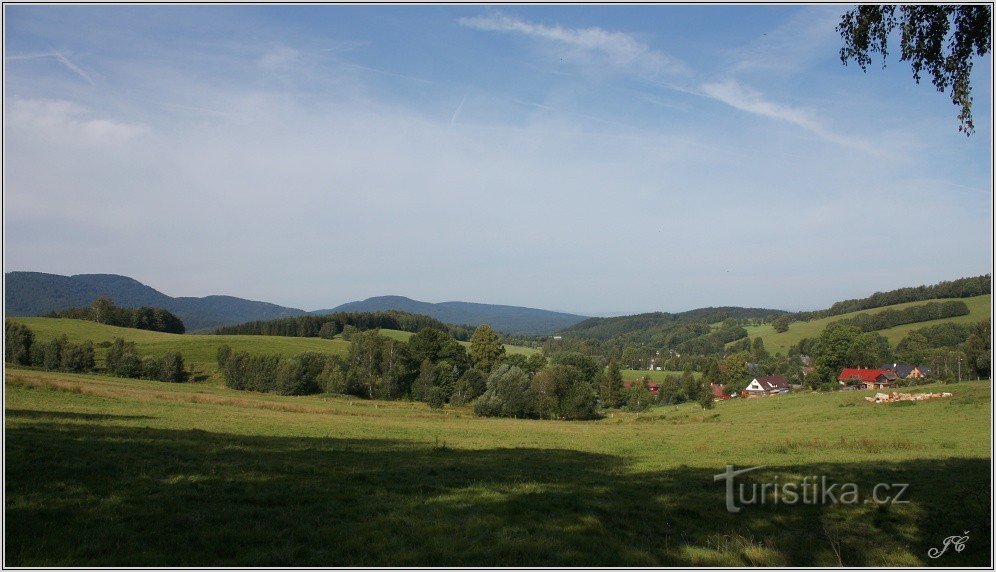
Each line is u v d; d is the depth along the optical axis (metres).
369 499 15.41
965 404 45.06
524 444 32.41
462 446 30.30
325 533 12.08
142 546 10.70
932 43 11.88
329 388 86.94
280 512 13.58
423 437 34.19
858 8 12.35
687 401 108.62
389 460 23.19
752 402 76.38
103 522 11.96
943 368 96.38
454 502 15.49
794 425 42.91
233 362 87.50
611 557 11.17
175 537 11.26
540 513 14.52
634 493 17.62
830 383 92.75
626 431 44.31
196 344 111.69
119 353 85.75
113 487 14.91
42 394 41.03
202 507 13.59
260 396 75.75
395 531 12.45
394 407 74.69
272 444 25.92
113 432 25.55
